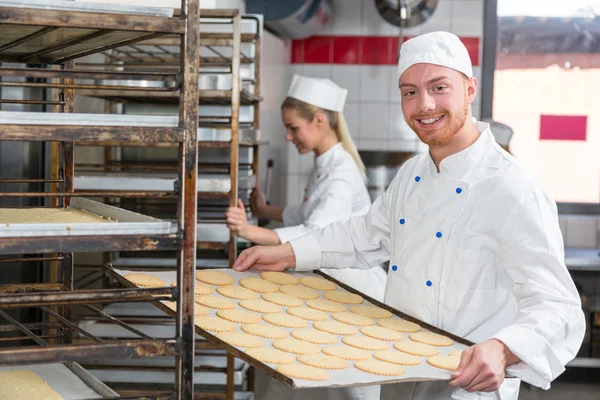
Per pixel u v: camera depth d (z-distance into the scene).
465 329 1.72
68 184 1.74
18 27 1.17
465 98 1.70
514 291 1.62
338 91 3.10
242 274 2.14
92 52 1.52
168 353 1.19
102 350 1.15
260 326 1.68
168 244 1.17
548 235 1.57
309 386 1.25
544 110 5.23
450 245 1.72
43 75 1.12
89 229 1.12
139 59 3.09
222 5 3.15
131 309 2.85
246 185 2.84
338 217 2.92
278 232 2.73
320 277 2.20
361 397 2.02
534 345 1.41
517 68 5.23
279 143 5.07
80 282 3.09
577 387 4.27
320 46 5.33
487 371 1.35
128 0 1.76
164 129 1.15
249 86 2.95
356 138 5.37
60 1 1.08
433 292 1.76
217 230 2.67
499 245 1.65
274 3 4.04
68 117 1.10
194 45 1.15
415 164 1.94
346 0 5.29
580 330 1.51
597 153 5.20
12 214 1.53
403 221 1.87
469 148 1.73
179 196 1.18
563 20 5.17
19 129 1.07
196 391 2.78
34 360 1.10
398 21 5.00
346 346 1.58
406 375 1.38
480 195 1.69
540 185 1.65
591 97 5.19
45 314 2.75
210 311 1.79
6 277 2.70
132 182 2.56
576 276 4.27
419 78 1.67
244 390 2.95
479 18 5.20
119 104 3.24
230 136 2.62
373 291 3.03
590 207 5.19
